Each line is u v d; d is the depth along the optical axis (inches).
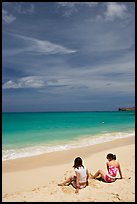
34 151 552.7
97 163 452.4
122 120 1910.7
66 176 368.5
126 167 408.2
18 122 1743.4
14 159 473.4
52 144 653.9
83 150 569.3
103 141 717.3
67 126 1272.1
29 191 300.7
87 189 299.4
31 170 399.2
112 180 325.4
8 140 725.9
